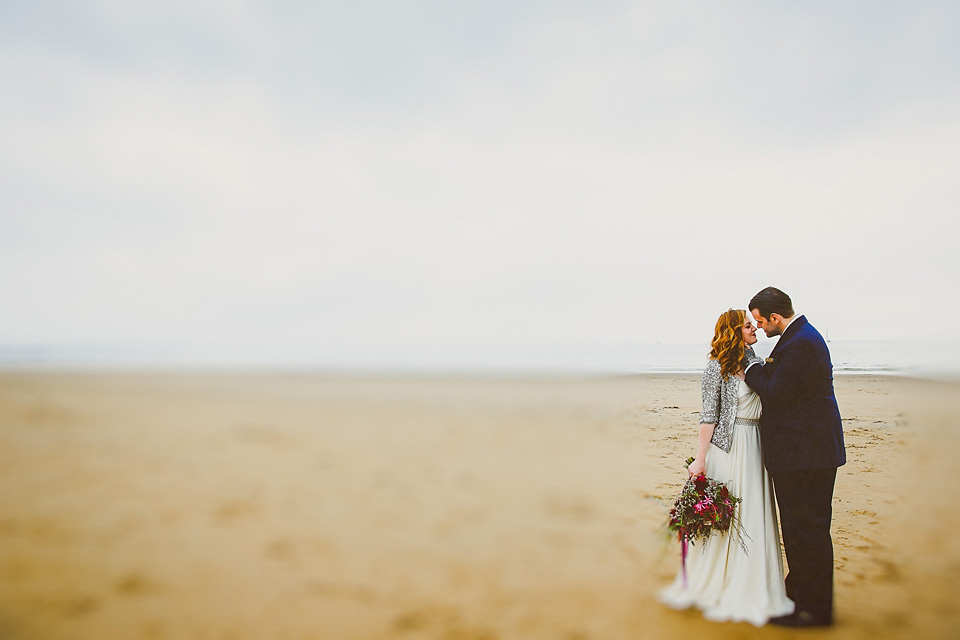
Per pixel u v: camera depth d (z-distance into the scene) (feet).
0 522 16.79
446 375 77.66
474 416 36.96
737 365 10.72
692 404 35.22
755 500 10.60
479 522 16.69
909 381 39.63
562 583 12.34
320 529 16.24
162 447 28.25
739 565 10.61
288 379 74.23
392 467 23.90
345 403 45.78
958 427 25.93
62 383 68.03
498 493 19.62
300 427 34.68
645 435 27.12
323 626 10.68
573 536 15.26
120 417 38.91
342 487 20.75
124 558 14.15
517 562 13.65
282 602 11.71
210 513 17.69
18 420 36.94
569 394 44.50
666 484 19.84
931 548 13.37
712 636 9.78
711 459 11.14
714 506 10.48
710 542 10.92
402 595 11.89
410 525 16.44
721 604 10.63
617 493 19.04
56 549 14.69
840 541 13.96
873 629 9.84
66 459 25.72
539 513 17.29
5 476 22.41
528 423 33.17
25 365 114.83
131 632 10.48
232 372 88.58
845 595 11.19
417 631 10.41
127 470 23.53
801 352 10.10
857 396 35.09
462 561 13.79
